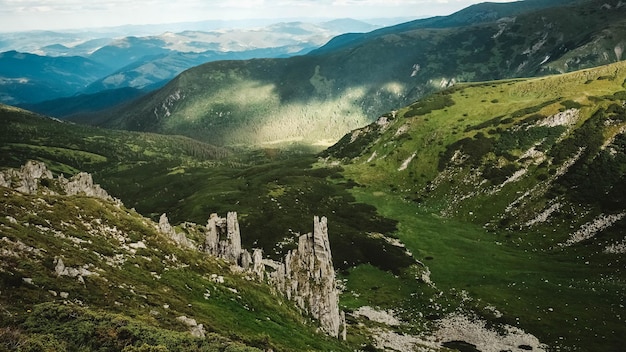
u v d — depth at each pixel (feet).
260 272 347.77
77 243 229.04
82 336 137.39
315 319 345.72
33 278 167.94
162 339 149.59
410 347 360.69
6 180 278.67
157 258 267.18
